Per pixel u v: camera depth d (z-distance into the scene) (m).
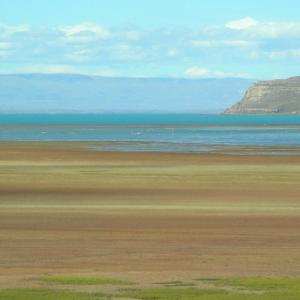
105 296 28.67
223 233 49.69
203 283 31.56
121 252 41.31
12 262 37.97
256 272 34.94
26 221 56.00
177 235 48.62
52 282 31.61
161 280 32.38
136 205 67.00
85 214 60.34
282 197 73.94
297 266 36.69
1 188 82.12
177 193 77.38
